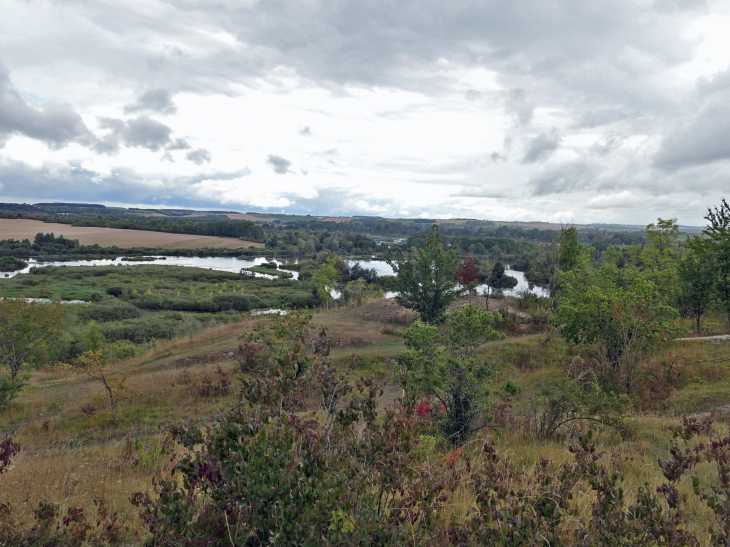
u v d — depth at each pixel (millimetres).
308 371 3879
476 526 3125
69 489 6555
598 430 9867
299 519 2645
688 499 5387
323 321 27688
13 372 19281
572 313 16500
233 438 3104
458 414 10062
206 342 24984
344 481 3014
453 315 11031
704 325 24984
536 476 4477
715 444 3736
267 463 2818
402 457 3480
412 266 21031
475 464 5590
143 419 13883
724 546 3217
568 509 3461
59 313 21344
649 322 15461
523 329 25641
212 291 79625
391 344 23047
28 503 5453
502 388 11328
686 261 23938
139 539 4305
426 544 3121
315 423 3525
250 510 2764
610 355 16219
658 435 9789
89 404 15164
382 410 11250
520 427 10852
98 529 4512
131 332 43656
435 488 3395
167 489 3158
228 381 16953
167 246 185375
